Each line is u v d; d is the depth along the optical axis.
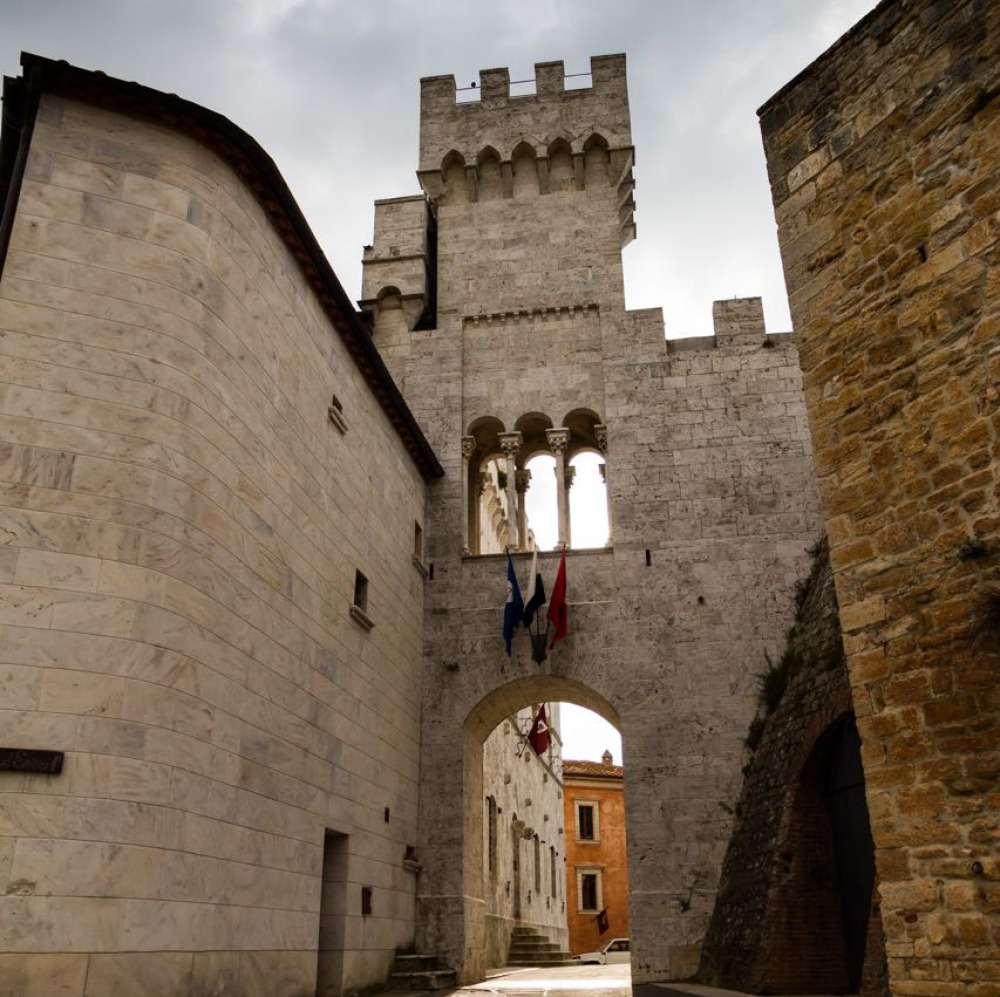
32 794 11.75
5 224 14.26
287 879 16.20
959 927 8.63
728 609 25.55
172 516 13.93
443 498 27.91
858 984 16.84
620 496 27.11
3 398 13.31
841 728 18.17
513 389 29.19
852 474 10.66
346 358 21.62
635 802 24.11
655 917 23.05
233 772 14.67
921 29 10.98
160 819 12.64
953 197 10.20
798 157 12.30
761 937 17.94
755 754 23.14
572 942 63.19
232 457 15.64
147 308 14.66
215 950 13.59
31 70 14.81
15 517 12.84
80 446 13.52
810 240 11.84
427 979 21.25
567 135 31.97
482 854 27.27
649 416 27.81
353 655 20.59
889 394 10.44
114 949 11.69
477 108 32.81
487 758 34.09
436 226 32.88
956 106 10.38
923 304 10.27
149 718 12.84
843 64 11.92
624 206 32.25
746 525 26.33
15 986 10.94
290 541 17.64
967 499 9.38
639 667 25.34
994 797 8.60
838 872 18.03
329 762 18.64
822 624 19.97
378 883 21.09
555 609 25.34
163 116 15.82
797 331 11.73
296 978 16.17
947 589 9.39
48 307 14.02
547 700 28.42
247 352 16.55
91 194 14.91
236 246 16.58
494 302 30.27
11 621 12.37
